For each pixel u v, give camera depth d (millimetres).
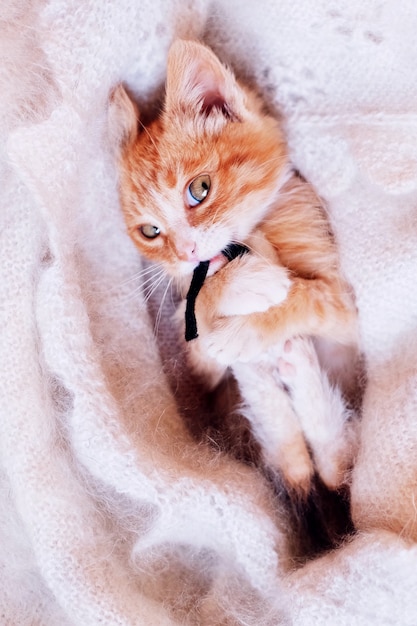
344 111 391
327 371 426
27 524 369
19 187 379
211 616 374
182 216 405
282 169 415
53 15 367
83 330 372
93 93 384
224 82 400
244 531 369
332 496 417
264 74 408
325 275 418
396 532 357
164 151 408
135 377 406
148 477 363
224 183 403
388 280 380
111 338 406
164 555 388
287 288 400
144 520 374
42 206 363
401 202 383
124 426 369
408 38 376
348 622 343
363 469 374
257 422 422
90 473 372
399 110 381
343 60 387
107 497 375
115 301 413
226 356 400
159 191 407
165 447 390
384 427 368
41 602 390
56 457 373
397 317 382
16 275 377
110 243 416
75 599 359
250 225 418
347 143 387
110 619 357
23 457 370
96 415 364
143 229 418
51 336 365
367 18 373
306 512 416
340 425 410
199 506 366
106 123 406
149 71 408
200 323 418
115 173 417
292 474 416
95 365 371
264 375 418
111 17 377
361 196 389
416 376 365
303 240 421
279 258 424
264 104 415
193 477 369
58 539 364
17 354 375
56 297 366
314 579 353
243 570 374
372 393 387
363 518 369
